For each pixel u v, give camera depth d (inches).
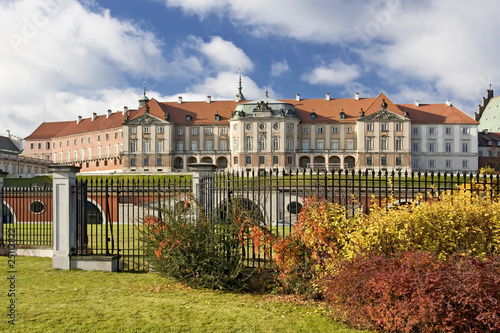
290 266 387.5
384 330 292.8
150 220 477.1
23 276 454.0
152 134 3732.8
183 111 3956.7
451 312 263.1
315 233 371.6
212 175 574.6
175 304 353.4
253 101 3710.6
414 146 3713.1
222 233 432.8
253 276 418.9
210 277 410.0
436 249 349.4
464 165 3686.0
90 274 467.8
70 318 312.2
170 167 3710.6
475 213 362.0
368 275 301.6
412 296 274.4
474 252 350.3
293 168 3607.3
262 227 406.6
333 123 3718.0
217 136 3821.4
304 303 364.5
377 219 367.9
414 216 361.4
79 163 4377.5
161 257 438.3
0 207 626.5
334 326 306.0
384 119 3587.6
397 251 341.4
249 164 3599.9
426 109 3826.3
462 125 3695.9
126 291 397.7
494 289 261.3
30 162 3932.1
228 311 336.5
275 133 3590.1
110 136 4065.0
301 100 3969.0
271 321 315.0
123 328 294.2
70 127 4643.2
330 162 3713.1
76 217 500.1
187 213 478.9
